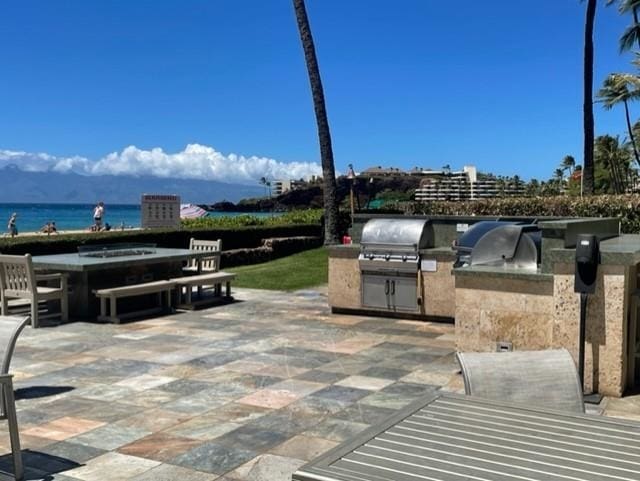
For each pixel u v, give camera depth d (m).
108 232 15.09
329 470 1.84
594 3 19.11
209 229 16.59
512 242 6.18
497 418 2.28
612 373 5.11
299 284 12.58
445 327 8.23
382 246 8.74
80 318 8.88
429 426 2.20
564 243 5.41
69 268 8.49
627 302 5.26
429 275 8.50
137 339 7.51
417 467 1.86
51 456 3.96
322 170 17.09
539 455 1.95
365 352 6.83
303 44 16.89
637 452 1.98
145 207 18.05
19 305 8.80
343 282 9.14
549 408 2.45
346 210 19.19
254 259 16.16
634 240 6.27
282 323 8.55
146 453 4.01
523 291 5.68
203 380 5.72
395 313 8.82
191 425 4.52
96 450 4.06
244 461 3.88
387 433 2.14
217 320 8.80
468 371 2.76
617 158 51.78
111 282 9.30
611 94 26.06
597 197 15.91
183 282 9.54
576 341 5.26
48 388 5.46
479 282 5.88
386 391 5.37
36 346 7.13
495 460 1.92
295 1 16.91
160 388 5.46
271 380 5.72
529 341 5.68
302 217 20.64
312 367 6.20
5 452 4.02
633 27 22.25
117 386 5.52
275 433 4.36
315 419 4.65
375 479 1.78
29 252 12.30
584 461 1.91
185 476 3.67
